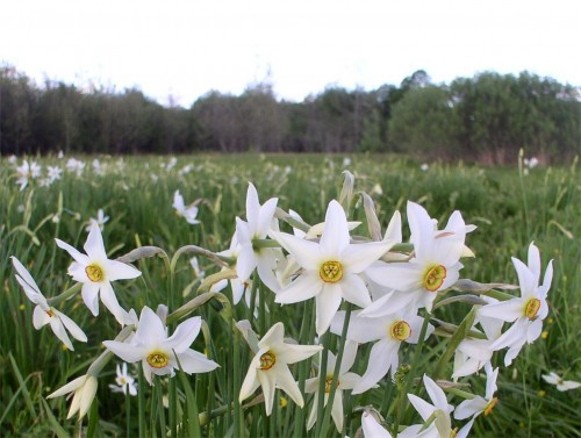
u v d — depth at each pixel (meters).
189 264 3.87
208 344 1.54
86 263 1.40
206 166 11.84
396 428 1.33
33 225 4.99
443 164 20.56
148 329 1.32
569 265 4.11
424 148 21.27
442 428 1.22
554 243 4.62
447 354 1.37
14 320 3.18
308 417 1.51
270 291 1.65
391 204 7.71
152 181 8.44
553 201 7.39
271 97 38.62
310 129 39.09
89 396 1.30
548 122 18.64
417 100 21.70
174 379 1.48
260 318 1.46
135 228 5.88
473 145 20.45
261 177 10.00
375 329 1.33
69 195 6.18
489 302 1.35
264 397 1.41
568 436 2.98
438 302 1.34
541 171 14.05
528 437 2.86
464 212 8.30
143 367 1.39
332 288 1.22
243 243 1.30
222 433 1.60
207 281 1.43
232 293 1.56
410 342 1.42
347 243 1.22
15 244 3.89
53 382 3.08
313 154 33.41
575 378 3.17
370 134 32.56
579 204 6.73
